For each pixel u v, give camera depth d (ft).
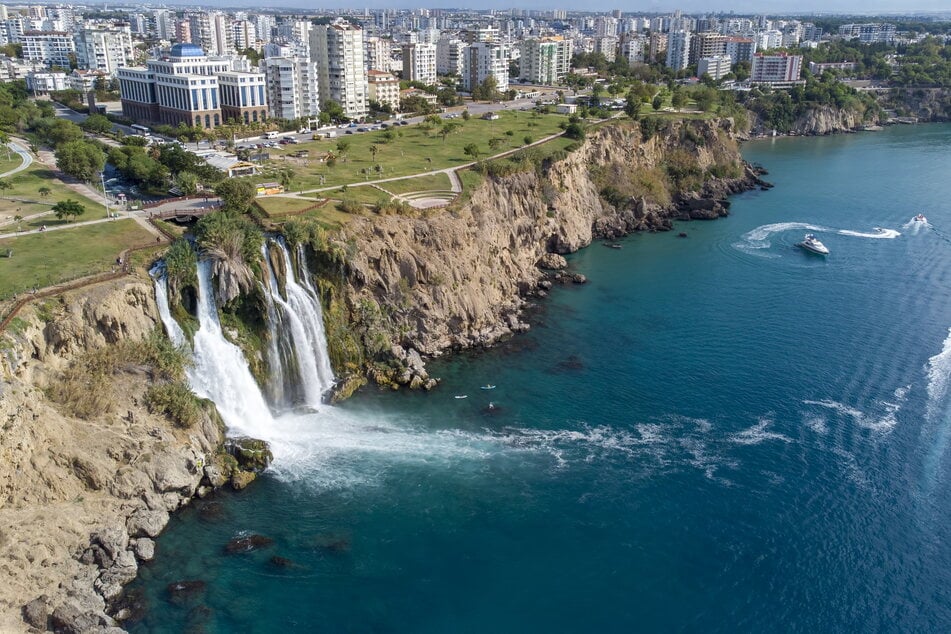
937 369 382.63
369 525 268.41
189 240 354.13
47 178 501.56
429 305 404.57
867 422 335.88
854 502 284.00
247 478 286.66
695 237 623.36
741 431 329.93
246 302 340.59
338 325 375.45
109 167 558.56
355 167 559.79
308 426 329.52
